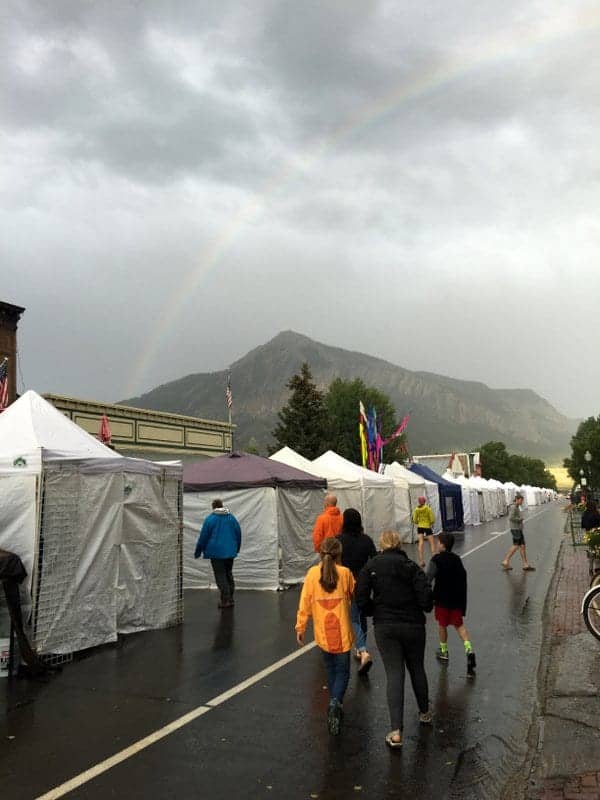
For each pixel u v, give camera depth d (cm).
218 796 441
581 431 9894
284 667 764
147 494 970
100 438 2605
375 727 570
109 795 443
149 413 3095
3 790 452
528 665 773
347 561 803
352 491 2000
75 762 497
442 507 3102
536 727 570
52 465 790
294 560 1458
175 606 1014
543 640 901
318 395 5478
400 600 558
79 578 826
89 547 847
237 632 956
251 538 1398
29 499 774
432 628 999
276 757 506
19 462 781
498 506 5200
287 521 1448
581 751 506
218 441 3609
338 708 557
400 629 552
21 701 642
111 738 545
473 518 3928
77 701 641
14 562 726
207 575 1405
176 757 506
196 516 1429
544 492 11231
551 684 678
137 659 800
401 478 2578
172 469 1041
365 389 6850
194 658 805
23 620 751
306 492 1540
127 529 927
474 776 472
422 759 502
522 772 479
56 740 541
